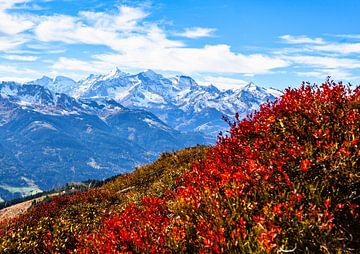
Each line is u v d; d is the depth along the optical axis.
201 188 6.96
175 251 5.62
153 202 7.76
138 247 5.93
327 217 5.07
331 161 5.72
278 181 5.90
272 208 5.35
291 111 7.49
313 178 5.86
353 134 5.97
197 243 5.67
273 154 6.41
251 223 5.47
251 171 6.23
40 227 11.95
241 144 7.68
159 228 6.28
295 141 6.61
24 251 10.45
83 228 11.69
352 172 5.47
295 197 5.34
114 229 7.02
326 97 7.40
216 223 5.63
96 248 6.61
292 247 4.88
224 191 6.35
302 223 4.92
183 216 6.51
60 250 10.12
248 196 6.04
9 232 12.32
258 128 7.53
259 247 4.75
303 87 8.29
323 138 6.29
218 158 7.65
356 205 5.05
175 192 8.56
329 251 4.74
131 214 7.64
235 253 4.91
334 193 5.50
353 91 7.61
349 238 4.99
